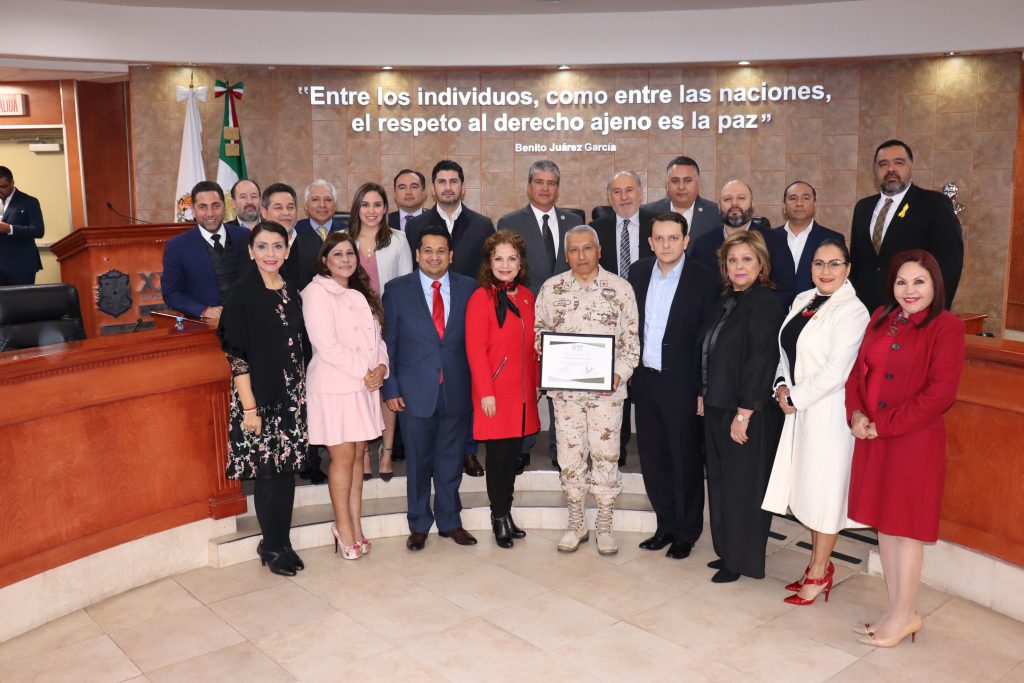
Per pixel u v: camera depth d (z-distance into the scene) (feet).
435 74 28.30
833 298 11.13
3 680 9.95
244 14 25.84
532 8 25.38
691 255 14.62
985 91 25.82
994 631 11.00
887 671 10.04
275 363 12.26
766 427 11.94
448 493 14.11
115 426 12.17
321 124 28.27
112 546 12.20
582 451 13.64
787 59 25.82
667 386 12.97
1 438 10.82
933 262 9.90
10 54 24.14
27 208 24.34
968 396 11.57
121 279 20.08
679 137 28.27
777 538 14.29
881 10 24.91
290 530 13.73
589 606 11.85
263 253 12.14
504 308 13.16
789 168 27.94
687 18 25.93
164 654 10.56
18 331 14.37
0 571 10.85
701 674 10.02
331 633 11.10
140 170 27.50
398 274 15.16
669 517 13.88
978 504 11.69
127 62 25.76
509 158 28.68
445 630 11.16
